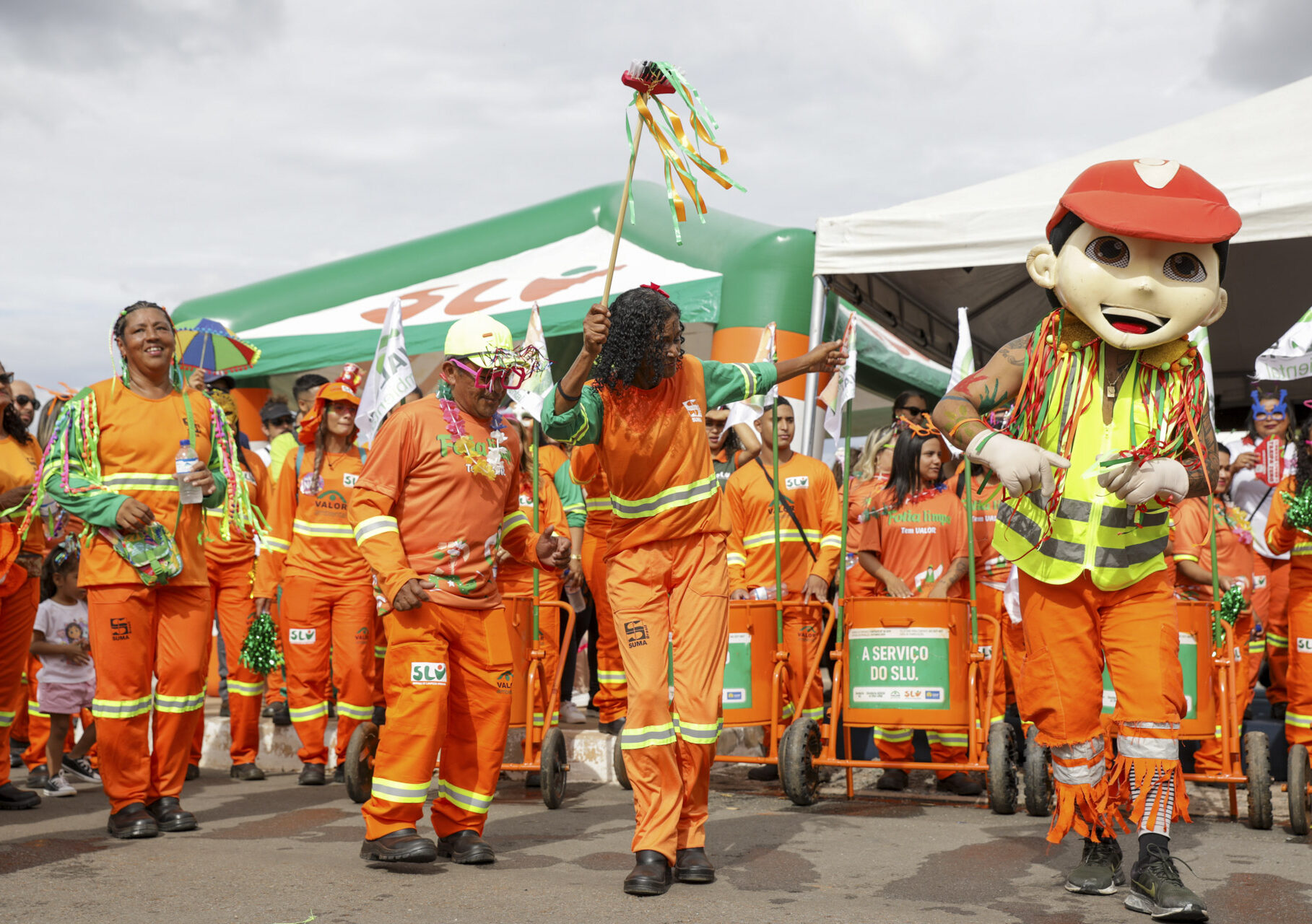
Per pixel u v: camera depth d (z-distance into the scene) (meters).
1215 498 7.05
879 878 4.09
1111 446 3.68
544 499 7.28
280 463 8.23
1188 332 3.69
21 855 4.40
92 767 6.88
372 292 14.33
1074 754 3.79
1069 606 3.73
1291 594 6.04
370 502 4.18
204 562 5.19
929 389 13.65
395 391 6.79
